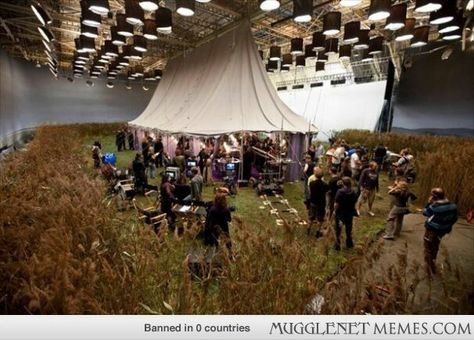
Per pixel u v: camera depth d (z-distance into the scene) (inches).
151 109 668.1
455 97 487.5
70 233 100.7
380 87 693.3
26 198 142.3
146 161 426.3
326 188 210.8
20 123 785.6
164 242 106.4
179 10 239.9
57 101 984.3
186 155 406.9
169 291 87.4
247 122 378.0
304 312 76.2
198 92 484.1
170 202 225.0
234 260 97.7
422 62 544.1
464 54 470.9
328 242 109.7
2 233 99.1
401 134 570.6
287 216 260.8
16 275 84.4
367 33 311.6
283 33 549.0
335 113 792.3
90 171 272.1
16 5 435.8
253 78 422.0
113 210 139.4
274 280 82.4
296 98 922.1
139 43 394.3
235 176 366.0
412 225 247.3
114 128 981.2
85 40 382.3
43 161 233.9
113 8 432.5
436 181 285.3
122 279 82.7
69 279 74.9
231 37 468.1
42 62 924.6
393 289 77.0
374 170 267.9
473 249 206.2
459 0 273.0
